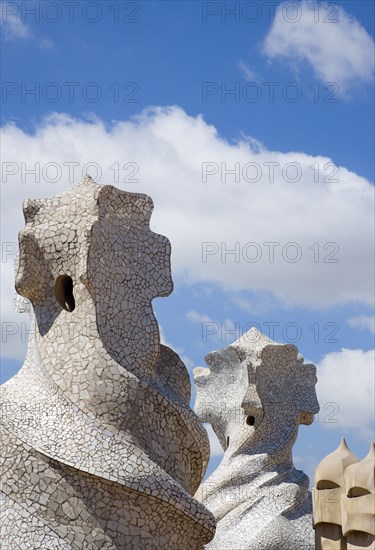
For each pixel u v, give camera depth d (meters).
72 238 17.17
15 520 15.58
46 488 15.77
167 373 17.72
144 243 17.77
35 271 17.33
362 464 15.95
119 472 15.77
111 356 16.66
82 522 15.64
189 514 16.14
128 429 16.30
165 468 16.61
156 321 17.36
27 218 17.64
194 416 17.27
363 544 15.76
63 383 16.59
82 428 16.16
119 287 17.17
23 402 16.66
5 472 15.91
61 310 17.16
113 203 17.58
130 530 15.77
